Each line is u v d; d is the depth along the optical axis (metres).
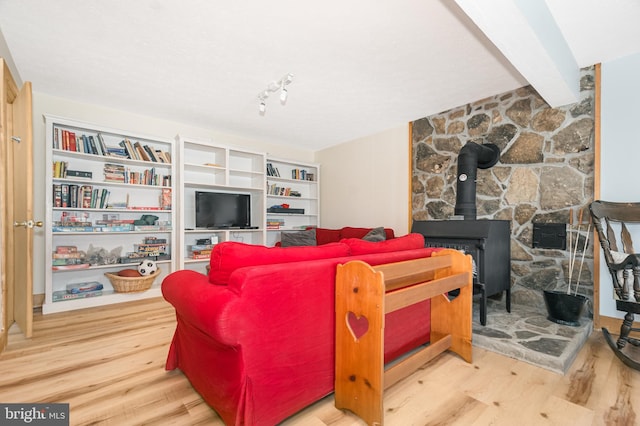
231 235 4.47
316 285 1.39
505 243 2.64
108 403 1.42
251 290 1.16
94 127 3.19
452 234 2.57
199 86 2.85
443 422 1.29
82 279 3.30
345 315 1.40
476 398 1.48
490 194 3.10
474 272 2.42
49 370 1.73
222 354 1.24
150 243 3.61
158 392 1.51
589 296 2.48
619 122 2.36
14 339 2.18
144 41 2.12
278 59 2.36
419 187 3.76
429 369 1.78
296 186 5.32
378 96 3.09
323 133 4.36
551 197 2.70
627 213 2.15
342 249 1.65
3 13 1.82
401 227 3.96
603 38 2.12
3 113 1.96
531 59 1.88
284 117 3.72
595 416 1.33
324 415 1.37
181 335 1.63
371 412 1.27
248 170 4.59
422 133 3.72
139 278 3.23
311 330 1.37
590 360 1.89
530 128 2.84
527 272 2.83
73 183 3.23
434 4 1.75
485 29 1.59
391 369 1.45
